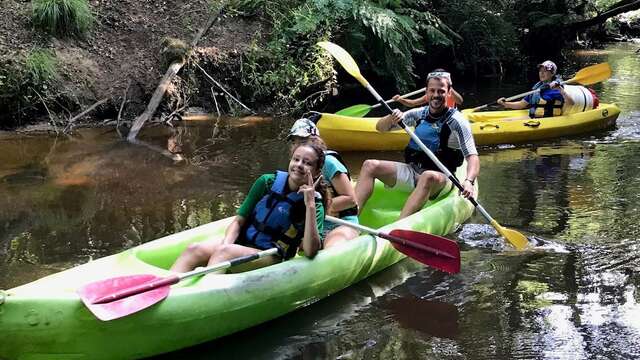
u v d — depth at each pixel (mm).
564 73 11602
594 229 4051
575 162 5703
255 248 3010
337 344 2748
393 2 8977
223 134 6469
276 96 7816
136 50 7402
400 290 3266
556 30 12875
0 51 6473
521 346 2719
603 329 2852
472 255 3689
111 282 2521
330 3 8172
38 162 5312
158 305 2555
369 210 4176
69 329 2410
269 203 3010
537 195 4750
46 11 6902
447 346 2723
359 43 8609
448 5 10953
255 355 2668
